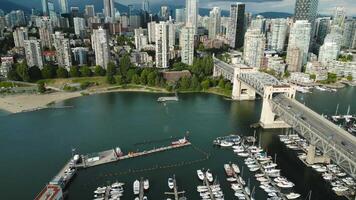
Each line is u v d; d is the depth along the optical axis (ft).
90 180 602.44
